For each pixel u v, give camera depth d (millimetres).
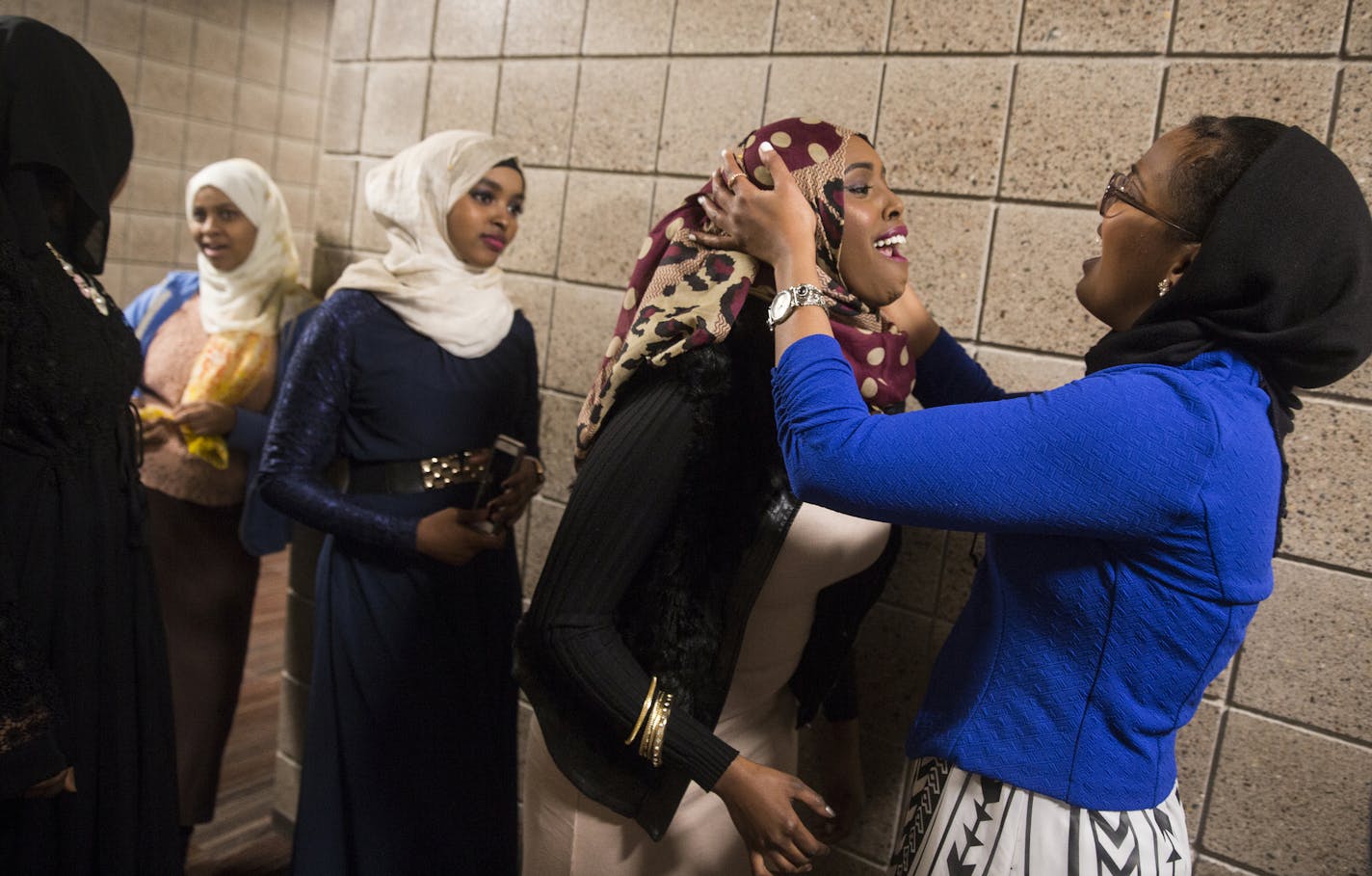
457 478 1613
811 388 835
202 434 1990
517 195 1711
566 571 940
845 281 1022
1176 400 750
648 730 922
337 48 2199
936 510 773
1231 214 747
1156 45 1255
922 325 1250
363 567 1593
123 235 3820
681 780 1011
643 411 948
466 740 1628
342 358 1571
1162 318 807
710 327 919
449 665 1598
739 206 927
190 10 3877
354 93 2178
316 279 2285
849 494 800
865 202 991
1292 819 1237
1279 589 1230
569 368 1878
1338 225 734
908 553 1489
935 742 901
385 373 1582
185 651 2047
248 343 2129
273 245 2195
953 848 859
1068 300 1340
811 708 1200
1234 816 1276
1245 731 1263
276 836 2203
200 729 2045
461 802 1625
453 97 2008
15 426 1180
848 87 1499
